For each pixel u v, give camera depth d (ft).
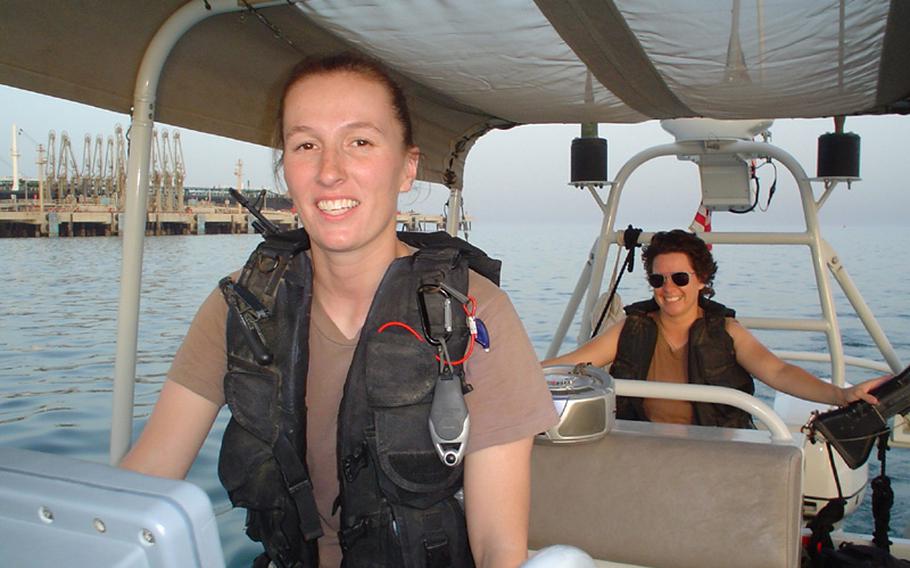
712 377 10.58
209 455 20.85
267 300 4.86
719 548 6.68
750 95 11.55
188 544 2.31
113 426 8.48
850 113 12.90
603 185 14.87
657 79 10.78
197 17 8.34
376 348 4.52
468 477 4.53
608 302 13.62
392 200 4.77
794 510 6.62
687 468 6.84
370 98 4.61
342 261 4.79
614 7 8.02
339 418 4.68
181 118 9.57
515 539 4.36
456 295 4.46
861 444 8.31
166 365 36.42
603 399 6.73
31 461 2.53
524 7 8.19
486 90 11.76
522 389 4.52
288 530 4.96
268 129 10.96
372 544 4.68
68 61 8.19
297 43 9.61
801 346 44.55
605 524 7.01
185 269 82.07
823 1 7.72
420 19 8.65
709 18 8.27
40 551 2.39
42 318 50.01
